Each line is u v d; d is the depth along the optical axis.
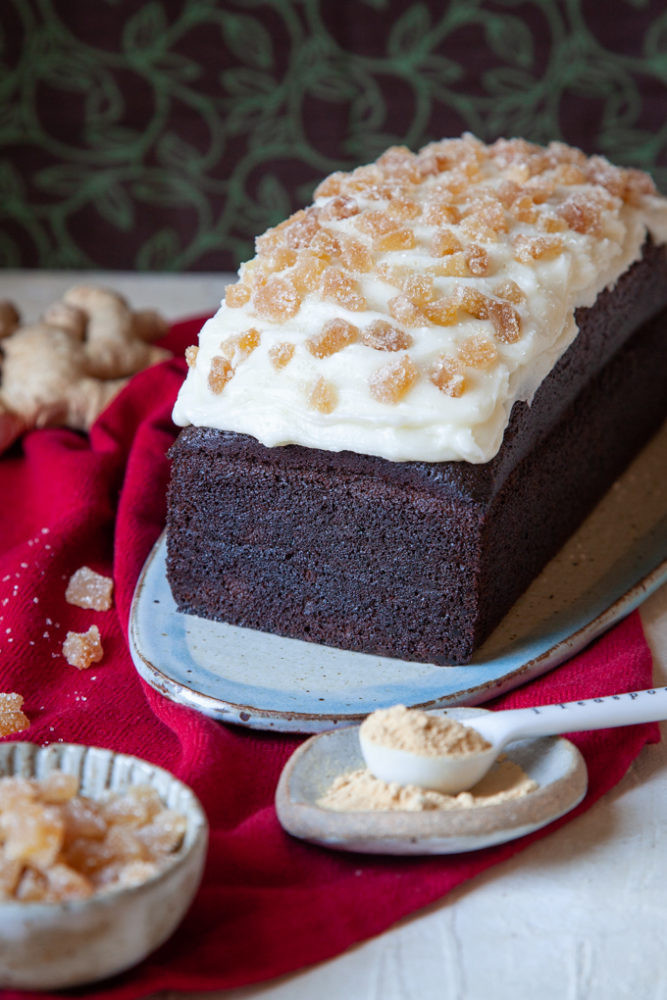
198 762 0.69
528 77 1.55
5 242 1.68
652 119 1.54
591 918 0.64
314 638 0.77
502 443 0.75
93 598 0.80
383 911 0.64
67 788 0.63
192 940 0.63
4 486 0.91
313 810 0.65
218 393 0.75
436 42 1.54
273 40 1.56
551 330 0.78
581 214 0.84
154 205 1.66
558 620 0.77
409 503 0.74
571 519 0.85
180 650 0.75
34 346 0.95
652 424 0.96
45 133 1.62
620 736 0.70
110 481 0.87
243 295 0.77
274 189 1.64
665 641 0.77
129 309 1.02
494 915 0.64
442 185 0.83
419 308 0.75
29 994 0.61
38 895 0.60
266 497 0.76
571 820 0.68
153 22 1.56
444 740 0.66
